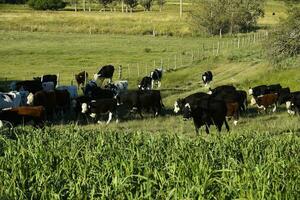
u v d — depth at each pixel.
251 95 32.12
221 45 65.81
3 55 57.44
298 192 8.30
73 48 64.00
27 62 53.00
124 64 52.94
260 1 90.94
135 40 74.56
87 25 89.38
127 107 30.06
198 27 84.12
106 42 71.31
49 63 52.69
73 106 26.62
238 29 84.81
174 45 68.44
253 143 12.19
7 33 79.62
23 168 9.52
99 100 25.78
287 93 29.42
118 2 132.75
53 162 10.40
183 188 8.16
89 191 8.62
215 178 8.51
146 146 11.97
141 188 8.30
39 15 98.38
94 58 56.56
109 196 8.29
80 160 10.30
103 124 25.39
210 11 83.62
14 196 8.48
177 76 45.03
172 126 23.97
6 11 108.69
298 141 13.20
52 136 13.44
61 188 8.69
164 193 8.32
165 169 9.48
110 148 11.43
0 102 27.23
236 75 42.19
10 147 11.06
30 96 26.23
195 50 61.84
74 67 50.56
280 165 9.62
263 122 24.73
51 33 82.25
